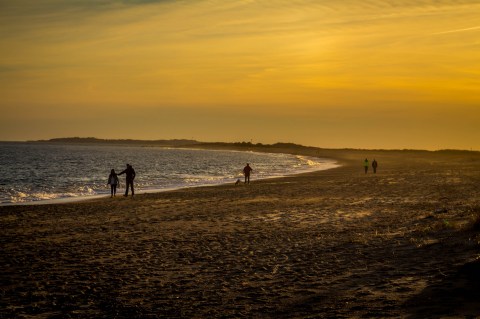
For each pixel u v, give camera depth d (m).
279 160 117.88
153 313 7.72
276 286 9.15
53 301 8.53
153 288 9.30
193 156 157.38
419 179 43.88
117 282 9.82
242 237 15.05
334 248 12.73
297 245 13.41
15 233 16.56
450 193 28.80
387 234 14.58
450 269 9.36
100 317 7.60
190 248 13.41
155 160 117.06
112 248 13.60
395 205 23.23
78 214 21.86
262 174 60.25
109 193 35.03
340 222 17.91
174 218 20.12
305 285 9.10
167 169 76.62
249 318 7.29
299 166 83.06
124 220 19.72
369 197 27.84
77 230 17.16
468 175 49.25
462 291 7.70
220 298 8.48
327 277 9.64
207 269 10.84
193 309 7.87
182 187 40.53
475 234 12.79
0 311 7.98
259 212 21.70
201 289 9.15
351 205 23.78
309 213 20.95
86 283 9.77
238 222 18.61
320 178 48.72
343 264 10.76
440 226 14.75
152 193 33.72
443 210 19.06
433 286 8.21
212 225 17.91
